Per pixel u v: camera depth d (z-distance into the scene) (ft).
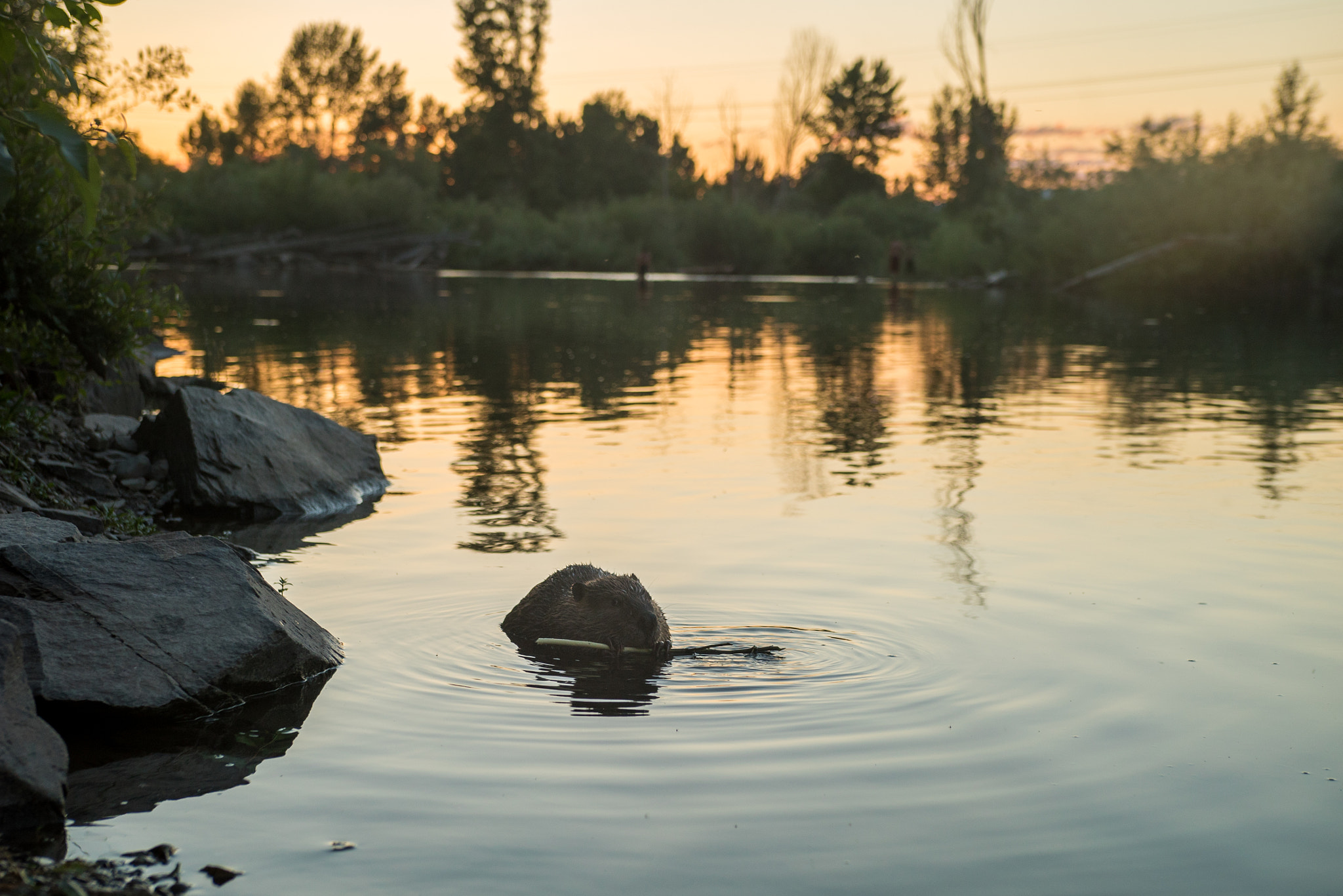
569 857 13.92
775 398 58.29
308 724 18.25
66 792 15.25
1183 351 81.35
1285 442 44.39
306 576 26.71
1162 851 14.20
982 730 17.90
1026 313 124.77
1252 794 15.76
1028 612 23.91
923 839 14.44
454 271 233.76
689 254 253.24
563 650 21.71
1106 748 17.25
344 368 68.03
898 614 23.84
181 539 21.76
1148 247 168.45
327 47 399.03
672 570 27.25
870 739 17.57
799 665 20.86
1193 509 33.22
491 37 295.89
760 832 14.57
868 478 38.17
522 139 302.04
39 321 32.27
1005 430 47.96
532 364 72.18
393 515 33.27
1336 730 17.95
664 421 50.55
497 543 29.86
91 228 15.02
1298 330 99.40
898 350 83.20
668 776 16.22
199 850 14.02
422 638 22.44
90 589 19.75
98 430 37.60
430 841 14.30
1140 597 24.93
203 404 36.17
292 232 221.87
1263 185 159.84
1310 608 24.18
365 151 328.49
